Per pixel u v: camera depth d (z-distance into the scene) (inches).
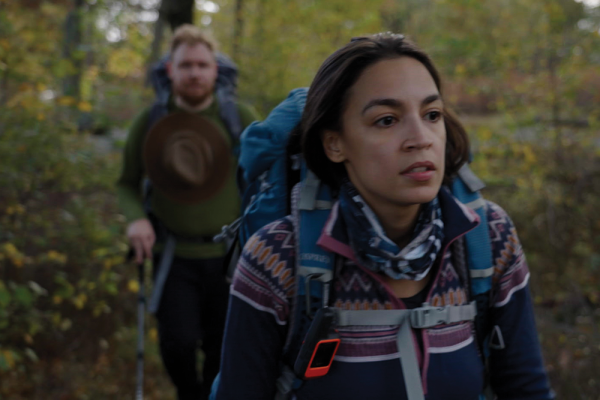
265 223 48.9
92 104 151.8
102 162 156.7
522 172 189.0
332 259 40.2
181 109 106.2
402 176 37.2
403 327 39.7
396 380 39.3
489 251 41.9
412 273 39.0
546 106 193.5
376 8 229.8
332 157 40.5
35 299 134.2
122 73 192.5
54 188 147.1
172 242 101.9
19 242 136.7
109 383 134.6
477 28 207.2
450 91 194.2
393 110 37.3
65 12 184.9
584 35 189.6
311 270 39.9
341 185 41.1
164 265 101.0
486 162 192.1
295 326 40.8
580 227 175.6
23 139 131.6
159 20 193.2
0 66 130.2
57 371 135.4
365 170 38.2
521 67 197.2
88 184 155.0
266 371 42.2
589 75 189.3
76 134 151.7
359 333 39.8
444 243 40.8
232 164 103.0
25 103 133.0
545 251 173.9
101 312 152.9
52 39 153.4
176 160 100.0
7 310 129.0
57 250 150.3
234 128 103.9
